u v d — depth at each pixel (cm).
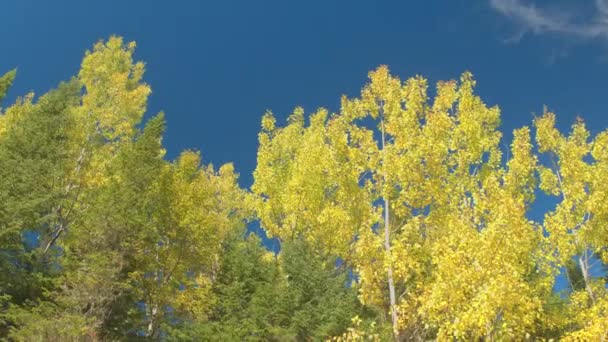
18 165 1587
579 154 1345
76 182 1839
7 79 1981
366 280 1063
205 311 1891
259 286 1923
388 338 1055
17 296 1498
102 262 1435
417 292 1021
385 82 1176
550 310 1327
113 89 2173
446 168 1125
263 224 2012
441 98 1286
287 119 2175
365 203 1123
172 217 1784
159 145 1880
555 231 1277
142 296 1656
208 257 1912
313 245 1970
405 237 1022
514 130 1351
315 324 1786
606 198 1255
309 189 1809
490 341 828
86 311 1448
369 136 1136
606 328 1004
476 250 871
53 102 1894
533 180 1318
